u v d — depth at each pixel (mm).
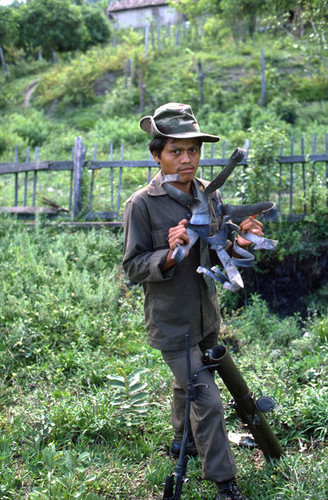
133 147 10812
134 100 14180
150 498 2420
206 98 13492
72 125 13234
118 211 6598
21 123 12188
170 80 15203
